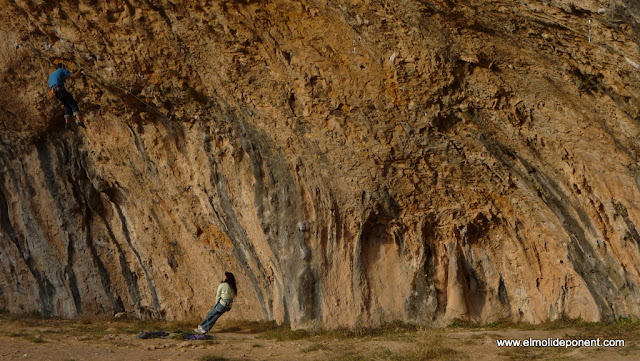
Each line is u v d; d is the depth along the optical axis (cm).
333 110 1095
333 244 1152
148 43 1153
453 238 1138
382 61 1022
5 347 1038
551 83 930
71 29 1186
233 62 1123
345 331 1100
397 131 1078
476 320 1113
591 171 953
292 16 1052
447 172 1091
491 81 973
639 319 941
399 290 1144
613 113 901
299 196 1156
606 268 977
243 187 1202
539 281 1077
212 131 1219
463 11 910
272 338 1105
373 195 1130
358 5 978
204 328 1155
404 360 855
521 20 882
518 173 1028
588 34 850
